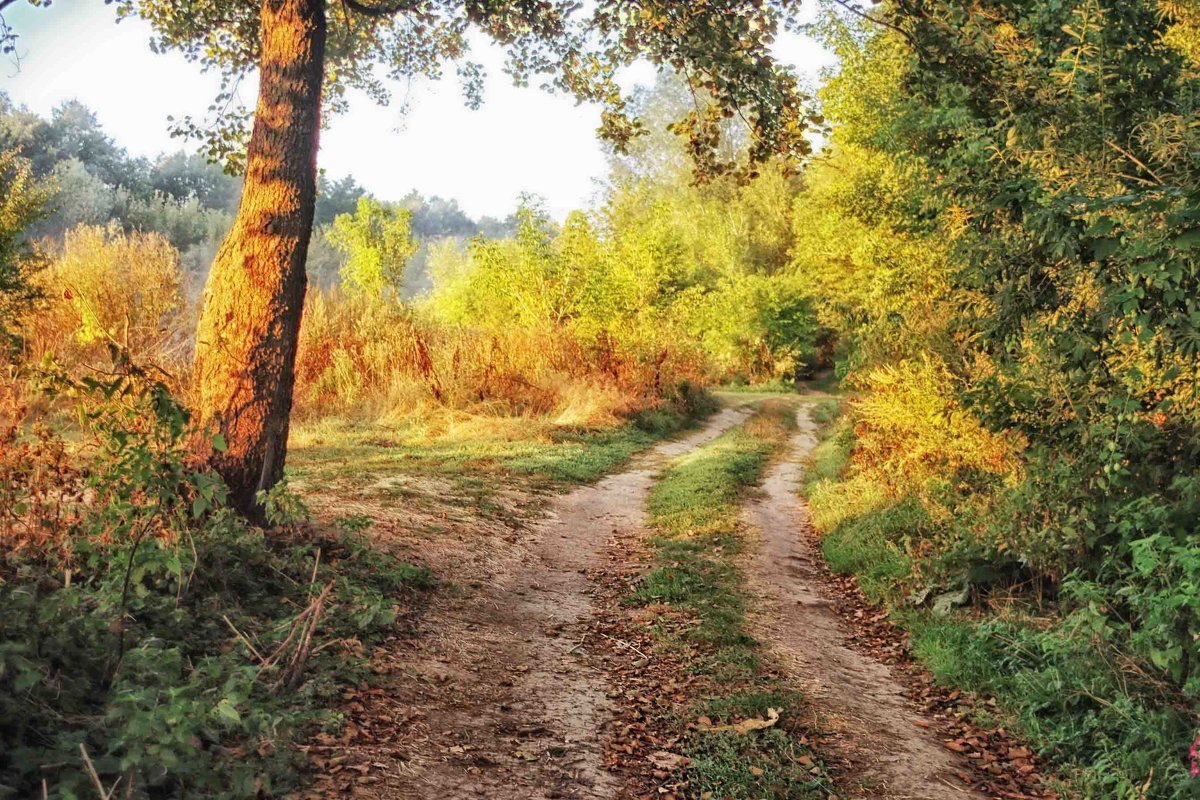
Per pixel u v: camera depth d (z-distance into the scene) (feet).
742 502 47.14
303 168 24.22
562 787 15.34
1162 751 16.67
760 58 30.55
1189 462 22.24
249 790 12.28
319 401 64.80
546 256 94.79
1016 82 22.84
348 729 15.58
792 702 20.17
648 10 31.30
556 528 37.86
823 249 115.75
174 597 17.87
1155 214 16.28
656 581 29.81
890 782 16.79
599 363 85.81
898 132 37.50
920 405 38.17
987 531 27.58
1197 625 17.65
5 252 43.34
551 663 21.98
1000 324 22.52
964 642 24.20
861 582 31.99
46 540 18.34
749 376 154.71
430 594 25.36
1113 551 23.06
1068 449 24.49
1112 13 23.62
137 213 169.17
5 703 11.65
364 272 120.57
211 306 23.80
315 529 25.99
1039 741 18.69
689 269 137.80
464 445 55.42
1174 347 19.63
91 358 49.96
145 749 11.21
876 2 28.14
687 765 16.80
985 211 22.44
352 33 35.96
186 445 21.25
